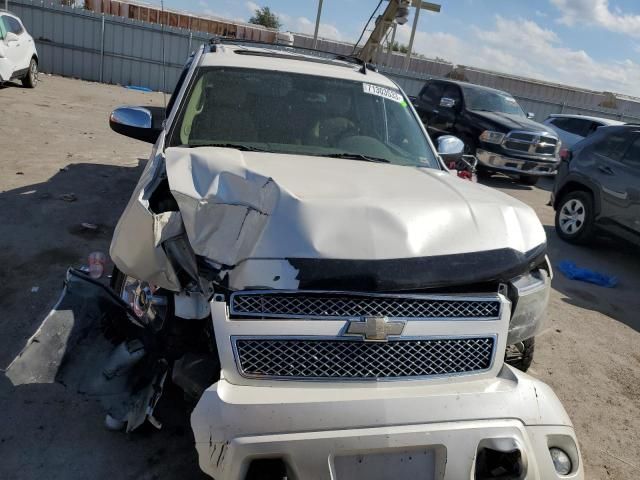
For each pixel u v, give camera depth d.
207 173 2.52
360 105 3.77
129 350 2.36
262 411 1.93
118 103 15.36
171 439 2.86
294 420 1.93
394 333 2.12
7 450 2.70
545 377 4.04
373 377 2.11
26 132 9.69
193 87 3.54
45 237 5.24
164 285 2.32
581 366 4.27
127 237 2.39
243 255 2.14
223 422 1.93
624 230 6.94
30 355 2.25
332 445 1.91
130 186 7.29
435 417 2.03
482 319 2.27
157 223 2.31
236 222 2.24
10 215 5.66
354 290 2.10
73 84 19.16
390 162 3.43
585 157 7.68
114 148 9.52
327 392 2.03
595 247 7.93
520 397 2.16
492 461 2.07
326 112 3.63
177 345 2.34
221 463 1.93
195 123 3.35
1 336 3.59
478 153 11.86
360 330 2.09
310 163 2.92
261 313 2.08
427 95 14.01
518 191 11.91
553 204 8.30
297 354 2.08
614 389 3.98
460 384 2.20
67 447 2.76
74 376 2.29
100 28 21.88
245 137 3.35
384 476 1.97
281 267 2.09
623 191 6.94
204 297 2.24
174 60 22.66
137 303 2.62
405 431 1.96
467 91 12.88
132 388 2.36
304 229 2.14
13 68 13.62
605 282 6.31
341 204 2.24
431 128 13.19
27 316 3.86
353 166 3.01
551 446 2.15
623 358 4.50
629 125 7.32
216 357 2.21
